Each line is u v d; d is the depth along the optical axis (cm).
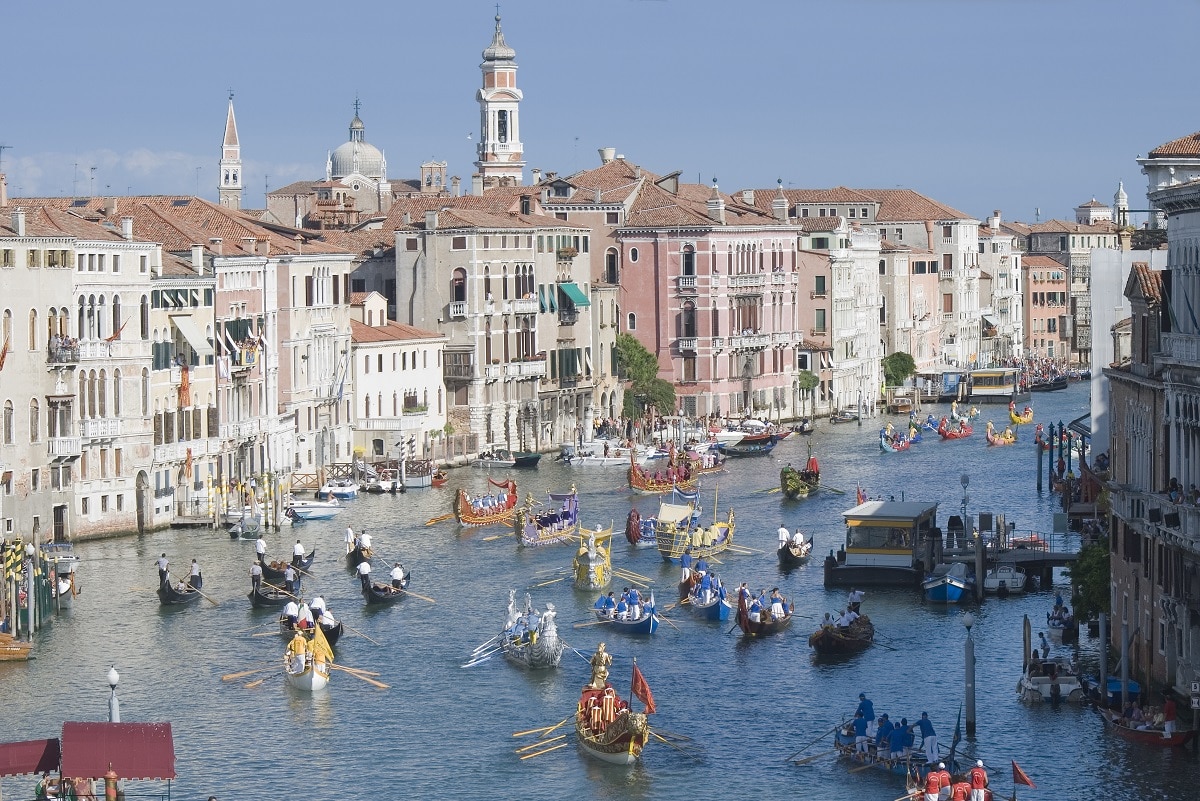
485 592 14425
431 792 9825
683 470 19688
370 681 11769
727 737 10612
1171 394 9869
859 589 14262
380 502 19162
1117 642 11081
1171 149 11588
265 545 15788
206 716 11119
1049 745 10131
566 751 10425
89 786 8838
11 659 12288
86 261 16238
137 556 15725
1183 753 9850
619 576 14925
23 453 15450
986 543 14988
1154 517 9862
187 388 17738
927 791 9281
